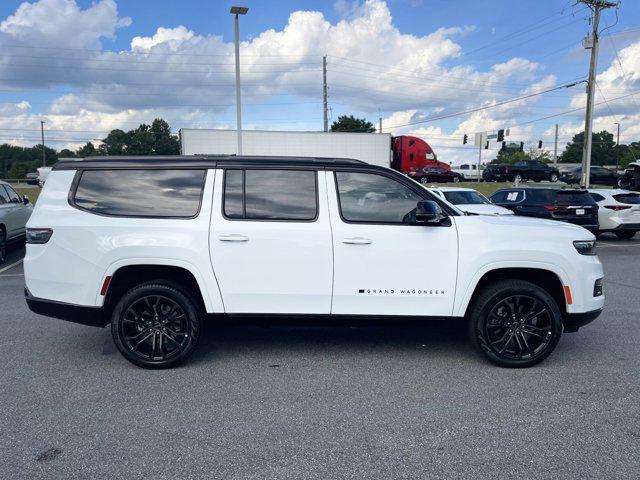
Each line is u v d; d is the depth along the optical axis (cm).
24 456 308
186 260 441
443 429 344
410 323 456
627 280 897
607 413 368
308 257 443
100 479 285
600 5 2453
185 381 428
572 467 297
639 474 291
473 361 477
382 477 287
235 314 451
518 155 8638
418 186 459
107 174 456
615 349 516
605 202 1494
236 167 455
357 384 421
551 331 450
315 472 292
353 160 469
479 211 1184
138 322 454
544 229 456
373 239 443
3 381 428
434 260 446
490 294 449
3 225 1101
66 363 471
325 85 4847
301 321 454
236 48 2108
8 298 756
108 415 364
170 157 463
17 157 13212
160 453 313
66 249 443
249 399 392
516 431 341
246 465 299
